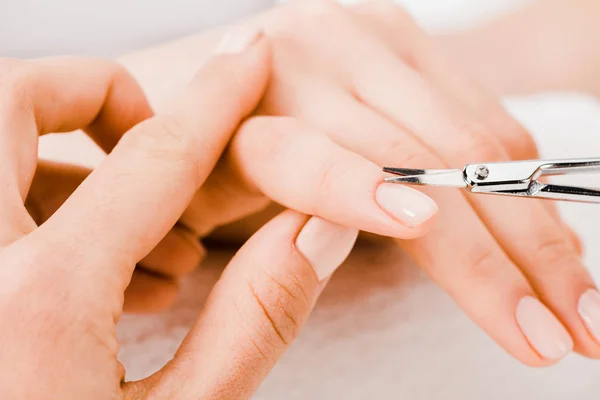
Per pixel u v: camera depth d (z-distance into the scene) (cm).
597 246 33
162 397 22
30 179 24
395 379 28
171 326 29
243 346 23
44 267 21
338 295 31
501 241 28
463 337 30
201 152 24
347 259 33
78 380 21
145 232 23
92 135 29
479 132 28
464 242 27
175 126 25
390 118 29
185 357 23
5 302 21
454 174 24
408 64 32
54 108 26
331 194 24
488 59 65
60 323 21
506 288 26
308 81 29
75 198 22
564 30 63
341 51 30
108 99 28
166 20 54
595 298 26
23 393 21
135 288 29
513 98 55
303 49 31
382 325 30
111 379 21
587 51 64
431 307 31
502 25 64
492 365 29
